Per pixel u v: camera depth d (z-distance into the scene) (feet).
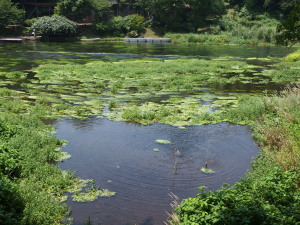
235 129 46.26
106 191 29.78
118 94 65.16
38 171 31.65
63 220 25.62
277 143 38.63
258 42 186.29
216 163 35.60
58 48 146.20
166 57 122.31
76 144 39.99
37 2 211.82
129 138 41.96
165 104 58.18
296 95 51.98
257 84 76.95
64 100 59.88
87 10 197.06
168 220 25.29
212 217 21.72
